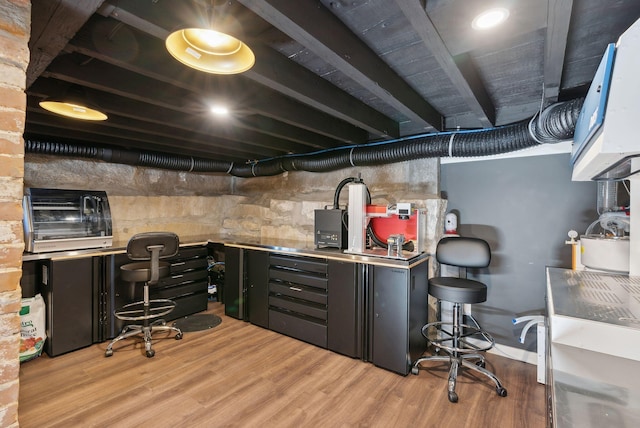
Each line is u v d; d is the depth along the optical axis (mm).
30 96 2135
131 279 2789
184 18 1250
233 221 4672
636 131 985
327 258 2873
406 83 2016
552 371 989
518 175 2670
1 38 939
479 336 2859
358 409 2025
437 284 2361
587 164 1343
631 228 1812
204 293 3928
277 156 4090
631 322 1062
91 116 2162
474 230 2885
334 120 2797
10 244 964
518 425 1870
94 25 1390
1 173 942
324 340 2898
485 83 2037
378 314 2582
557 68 1568
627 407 822
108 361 2617
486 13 1158
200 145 3633
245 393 2186
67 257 2762
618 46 1018
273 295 3293
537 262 2596
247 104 2072
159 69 1638
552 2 1086
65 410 1969
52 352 2674
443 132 2705
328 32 1315
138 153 3689
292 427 1855
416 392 2219
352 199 2830
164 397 2123
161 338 3100
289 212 4012
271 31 1479
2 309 951
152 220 4109
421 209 2809
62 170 3438
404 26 1404
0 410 950
